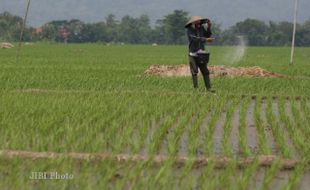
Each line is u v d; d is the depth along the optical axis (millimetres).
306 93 53312
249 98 48500
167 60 139000
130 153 26297
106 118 34688
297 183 22500
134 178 22078
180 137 30703
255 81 63438
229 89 55000
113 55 171125
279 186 22469
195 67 51312
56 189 20656
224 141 28344
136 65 104125
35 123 32031
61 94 47344
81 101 42312
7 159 24406
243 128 31859
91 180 22062
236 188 21812
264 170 24703
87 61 119312
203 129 34125
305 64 123562
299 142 28891
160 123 35281
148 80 62531
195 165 24844
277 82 63344
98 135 30281
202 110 39781
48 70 79500
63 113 36188
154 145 27219
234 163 24266
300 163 24891
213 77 67875
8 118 33219
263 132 31031
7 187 20750
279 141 29172
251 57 174000
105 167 23219
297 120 36469
